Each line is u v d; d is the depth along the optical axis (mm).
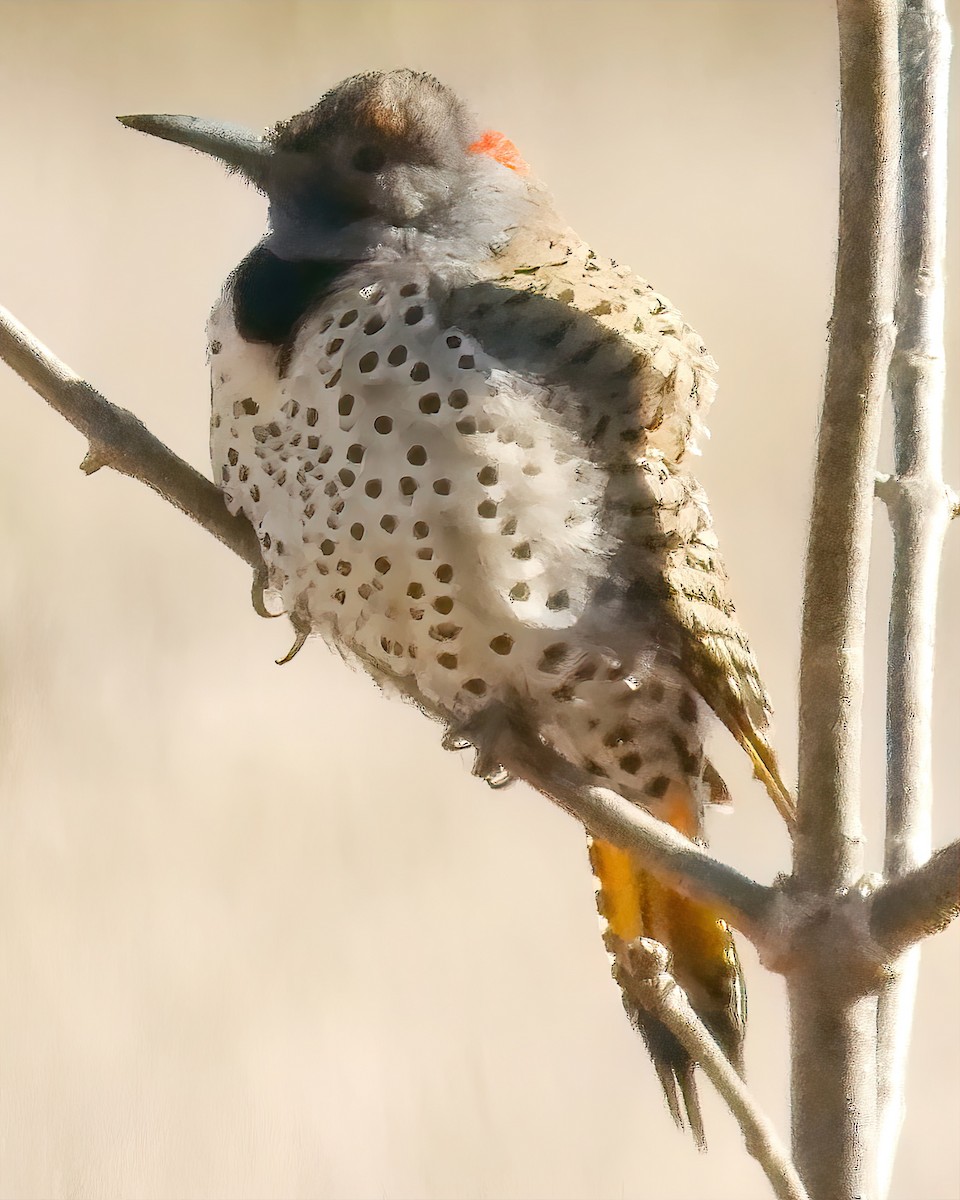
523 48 6340
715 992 4410
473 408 4402
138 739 4703
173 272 5559
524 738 4410
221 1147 4574
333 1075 4590
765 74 6191
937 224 4402
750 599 4738
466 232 4438
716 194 5711
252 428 4418
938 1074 4617
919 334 4398
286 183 4438
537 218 4449
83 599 4754
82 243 5566
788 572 4746
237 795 4680
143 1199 4555
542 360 4410
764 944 4324
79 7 6238
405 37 6227
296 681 4750
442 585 4406
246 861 4660
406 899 4660
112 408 4422
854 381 4320
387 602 4410
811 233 5480
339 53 6305
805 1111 4320
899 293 4402
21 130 5973
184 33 6227
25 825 4664
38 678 4707
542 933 4656
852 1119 4320
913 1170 4582
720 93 6219
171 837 4668
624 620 4414
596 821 4344
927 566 4383
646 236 5531
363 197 4434
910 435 4395
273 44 6262
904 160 4406
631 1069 4613
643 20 6336
